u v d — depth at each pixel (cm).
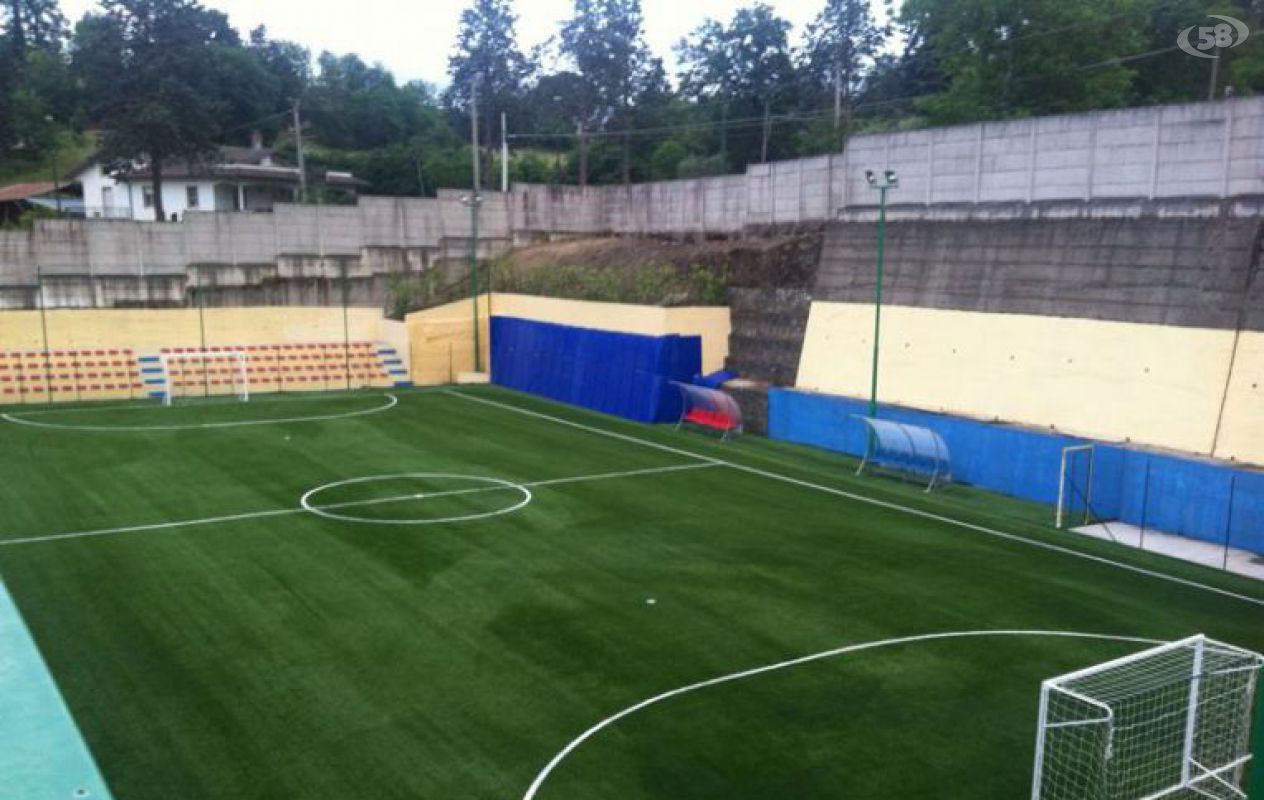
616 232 4522
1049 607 1552
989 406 2517
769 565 1734
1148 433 2181
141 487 2202
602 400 3331
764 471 2458
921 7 4812
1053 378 2395
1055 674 1302
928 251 2783
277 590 1573
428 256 4409
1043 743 1009
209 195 6191
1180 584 1675
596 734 1127
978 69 4503
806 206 3391
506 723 1149
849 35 6956
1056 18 4356
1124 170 2375
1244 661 1188
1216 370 2091
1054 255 2477
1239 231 2127
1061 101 4444
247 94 8006
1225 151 2175
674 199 4122
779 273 3206
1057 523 2036
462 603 1528
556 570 1691
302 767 1047
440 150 7319
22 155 7150
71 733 1114
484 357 4059
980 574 1703
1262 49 4450
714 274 3400
